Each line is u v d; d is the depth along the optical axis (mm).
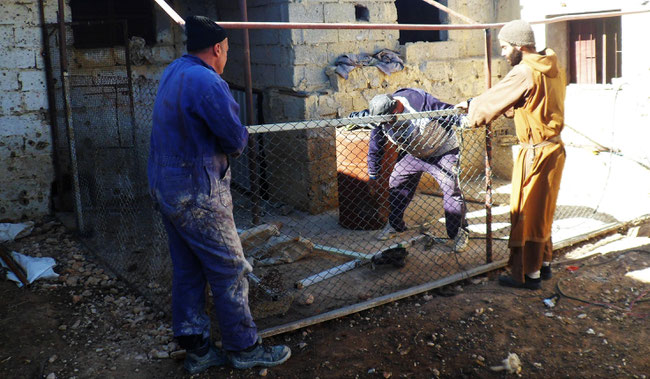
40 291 4691
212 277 3264
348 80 6711
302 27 4164
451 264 4859
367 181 5879
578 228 5551
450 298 4281
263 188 7312
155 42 7301
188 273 3350
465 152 7539
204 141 3121
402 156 5297
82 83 5570
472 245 5289
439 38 7688
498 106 4062
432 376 3357
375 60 6930
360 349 3637
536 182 4152
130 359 3615
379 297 4168
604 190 6078
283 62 6680
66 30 6215
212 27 3238
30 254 5477
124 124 5016
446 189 5137
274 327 3762
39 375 3467
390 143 5578
